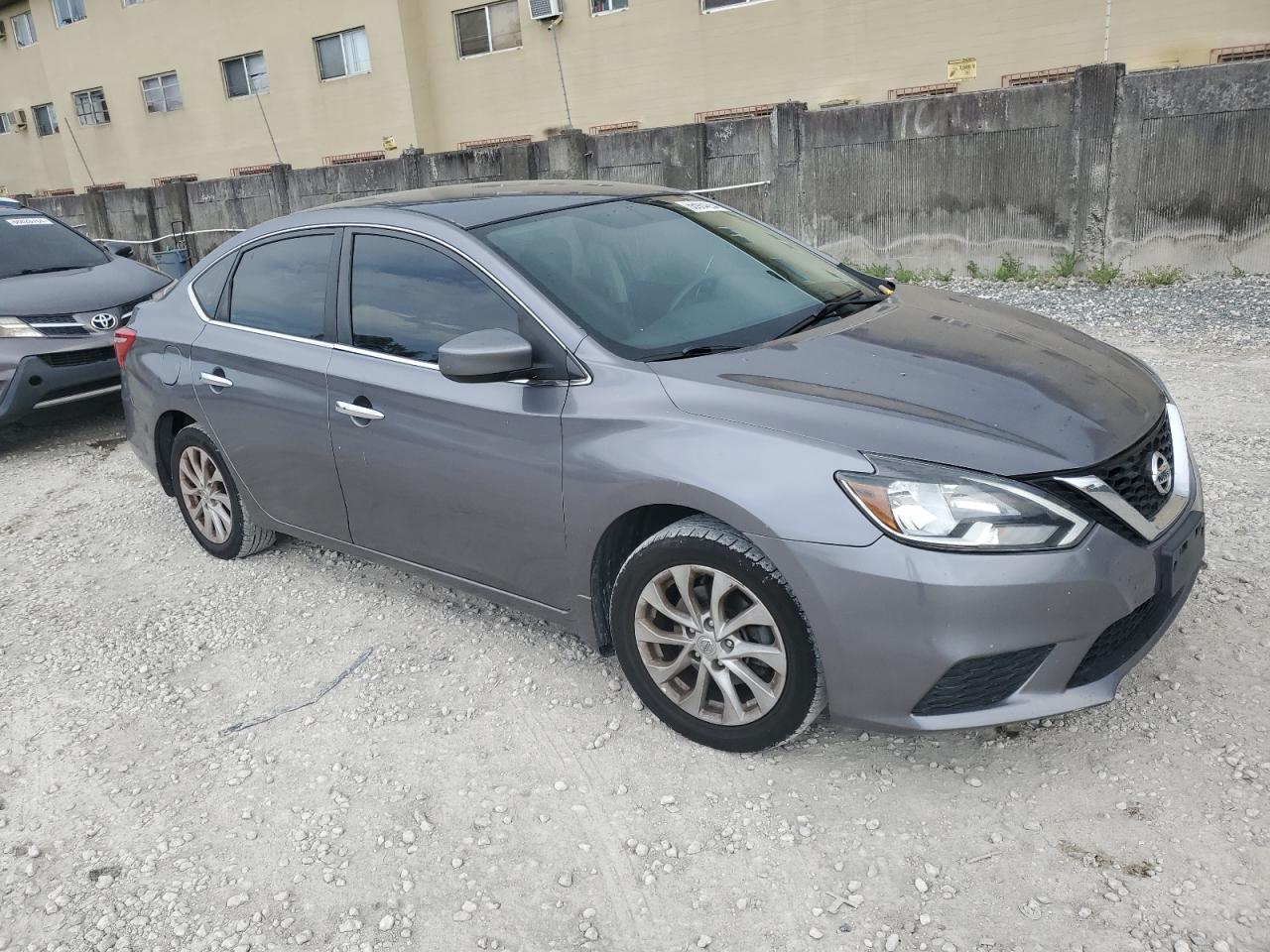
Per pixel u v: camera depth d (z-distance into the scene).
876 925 2.36
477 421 3.27
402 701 3.48
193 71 24.22
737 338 3.23
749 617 2.78
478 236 3.46
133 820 3.00
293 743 3.31
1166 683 3.11
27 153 30.78
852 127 10.89
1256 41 13.30
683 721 3.05
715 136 11.78
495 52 19.91
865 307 3.61
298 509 4.18
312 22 21.50
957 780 2.80
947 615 2.46
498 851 2.73
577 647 3.72
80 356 7.01
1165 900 2.33
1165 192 9.54
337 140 22.22
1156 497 2.73
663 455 2.82
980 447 2.55
